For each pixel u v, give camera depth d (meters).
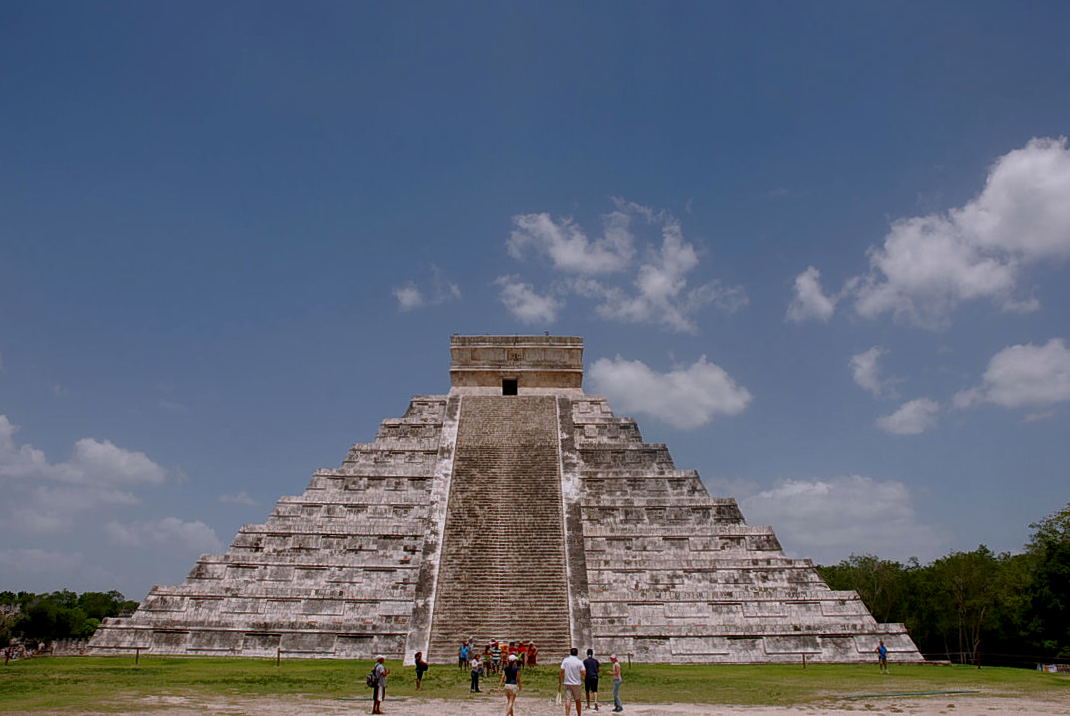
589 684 19.72
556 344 52.56
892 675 28.52
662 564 37.25
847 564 68.38
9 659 31.47
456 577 33.88
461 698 21.36
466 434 43.72
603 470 44.09
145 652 33.81
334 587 36.03
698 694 22.67
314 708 18.72
